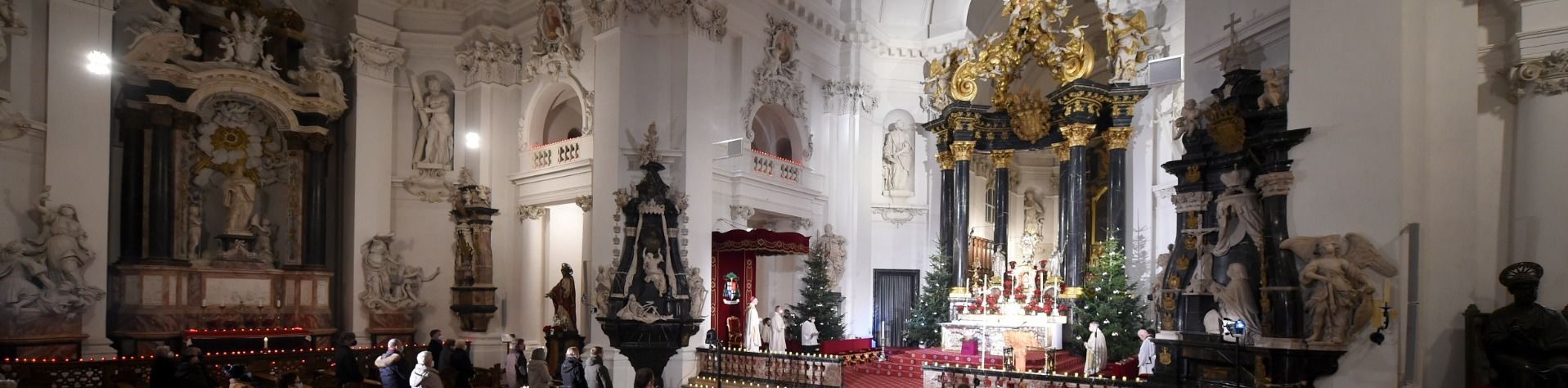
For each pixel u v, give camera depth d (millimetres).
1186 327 10320
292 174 17719
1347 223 8492
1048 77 26656
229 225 16953
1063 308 19172
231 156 17172
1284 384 8742
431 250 19266
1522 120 8328
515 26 19594
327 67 18188
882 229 22922
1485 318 8062
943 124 21406
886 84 23266
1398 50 8266
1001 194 21156
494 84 19500
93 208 14539
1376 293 8273
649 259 16297
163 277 15586
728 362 16328
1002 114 21141
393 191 19047
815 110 21297
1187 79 11633
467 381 12703
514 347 13727
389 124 18875
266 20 17391
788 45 20203
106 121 14805
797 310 20203
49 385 13492
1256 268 9492
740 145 17422
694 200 17109
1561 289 7953
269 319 16984
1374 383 8242
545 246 19656
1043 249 27484
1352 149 8516
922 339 21312
